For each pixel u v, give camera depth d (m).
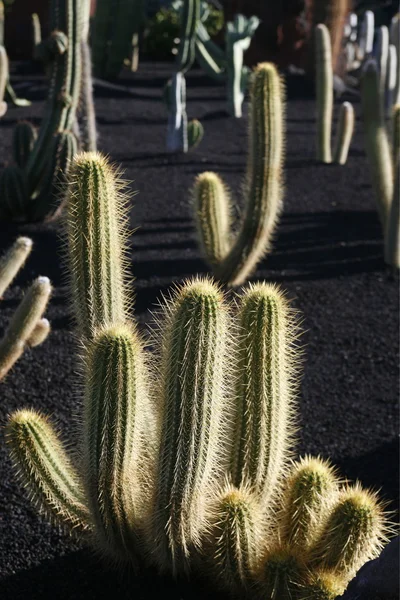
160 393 2.88
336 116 14.25
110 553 3.34
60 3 7.13
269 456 3.08
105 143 11.00
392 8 19.83
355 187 10.07
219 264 6.56
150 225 8.05
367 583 2.71
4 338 4.49
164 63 18.70
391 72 12.17
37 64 16.58
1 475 4.11
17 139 8.19
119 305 3.40
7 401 4.83
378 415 5.03
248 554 2.95
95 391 2.83
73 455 3.49
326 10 15.98
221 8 19.72
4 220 7.79
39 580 3.42
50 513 3.26
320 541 2.94
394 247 7.32
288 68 17.45
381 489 4.26
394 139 7.60
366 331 6.18
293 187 9.88
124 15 15.49
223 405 2.87
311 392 5.23
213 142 11.70
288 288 6.86
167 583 3.29
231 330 2.97
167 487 2.88
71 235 3.27
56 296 6.27
